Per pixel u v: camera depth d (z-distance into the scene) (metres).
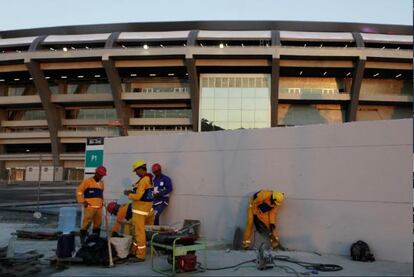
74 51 61.12
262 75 62.31
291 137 8.67
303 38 61.12
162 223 10.33
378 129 7.64
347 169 7.90
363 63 58.34
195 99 61.81
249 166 9.18
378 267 6.64
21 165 69.00
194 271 6.35
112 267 6.68
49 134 68.00
